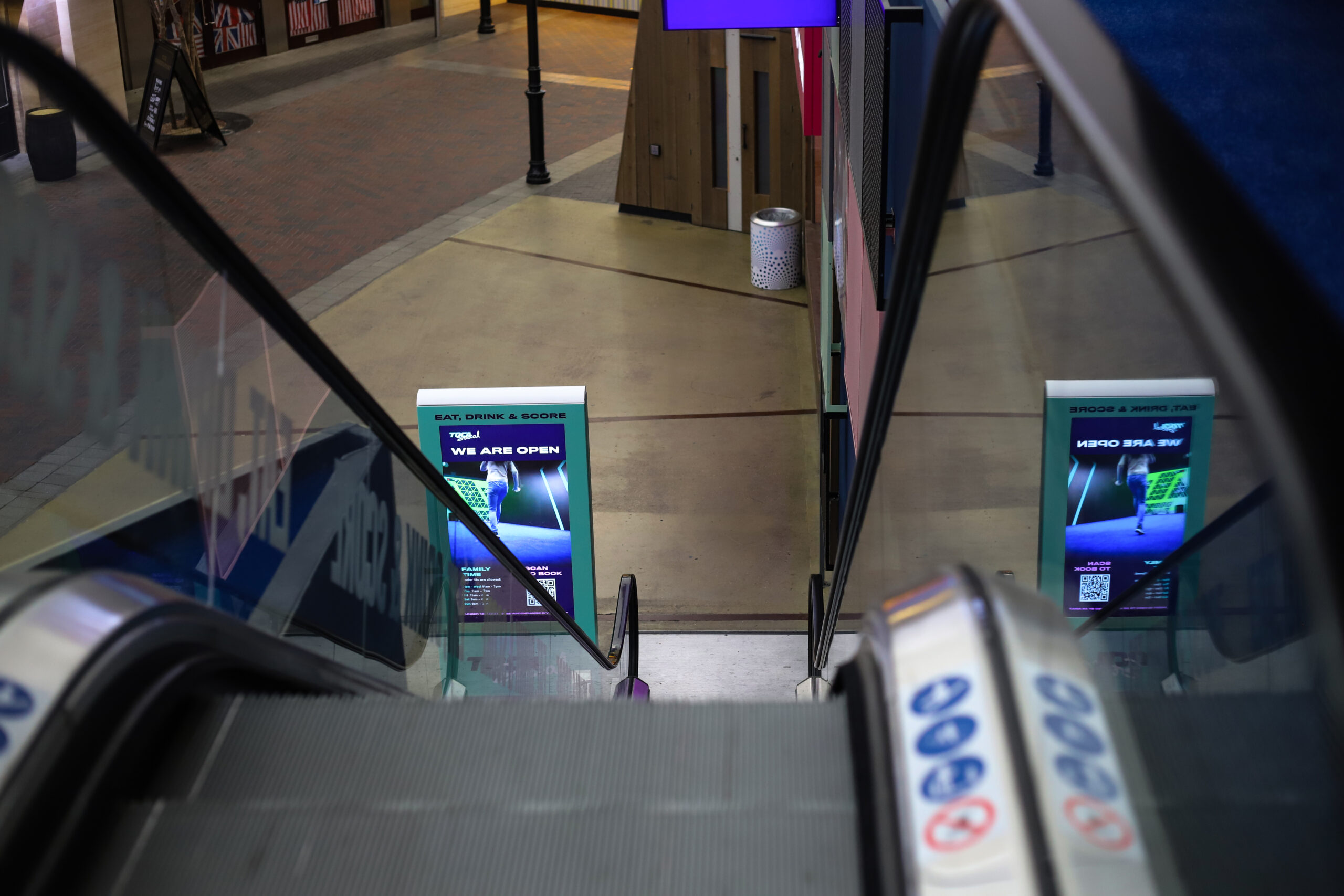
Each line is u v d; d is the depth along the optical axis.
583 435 7.43
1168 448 2.99
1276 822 1.06
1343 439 0.82
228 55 22.38
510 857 1.63
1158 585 2.28
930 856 1.35
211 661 2.07
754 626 8.60
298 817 1.70
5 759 1.67
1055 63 1.48
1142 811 1.36
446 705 2.00
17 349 4.80
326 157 17.77
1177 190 1.11
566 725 1.92
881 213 5.41
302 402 4.19
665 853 1.62
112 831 1.70
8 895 1.58
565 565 7.75
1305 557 0.79
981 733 1.42
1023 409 3.18
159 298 9.65
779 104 14.68
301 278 13.91
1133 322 2.28
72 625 1.88
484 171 17.56
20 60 2.51
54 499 6.43
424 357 12.20
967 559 3.46
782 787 1.77
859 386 6.82
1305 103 2.14
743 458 10.58
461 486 7.57
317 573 3.71
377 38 25.03
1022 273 3.24
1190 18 2.68
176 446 3.76
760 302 13.59
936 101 2.75
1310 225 1.64
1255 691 1.19
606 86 22.05
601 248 15.00
